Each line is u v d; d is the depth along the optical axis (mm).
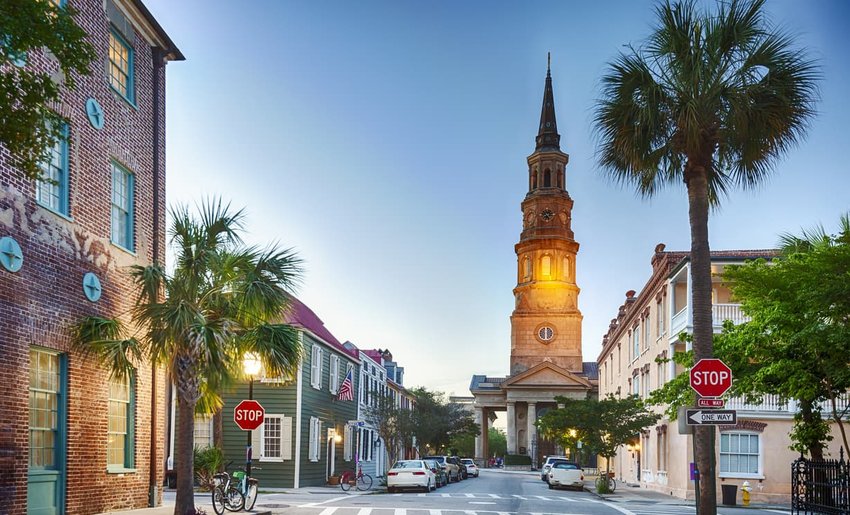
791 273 18938
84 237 16484
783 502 32031
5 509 13281
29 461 14602
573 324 100625
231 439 33344
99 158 17234
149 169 19984
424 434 64812
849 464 16625
